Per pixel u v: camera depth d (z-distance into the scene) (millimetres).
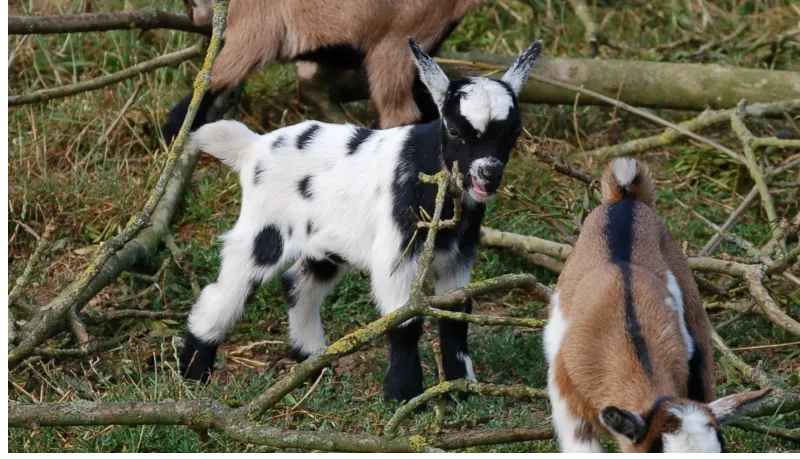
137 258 8578
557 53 12094
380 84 9453
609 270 5879
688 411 5004
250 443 6246
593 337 5637
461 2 9570
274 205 7426
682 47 12195
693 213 8680
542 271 9008
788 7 12680
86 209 9328
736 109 9469
